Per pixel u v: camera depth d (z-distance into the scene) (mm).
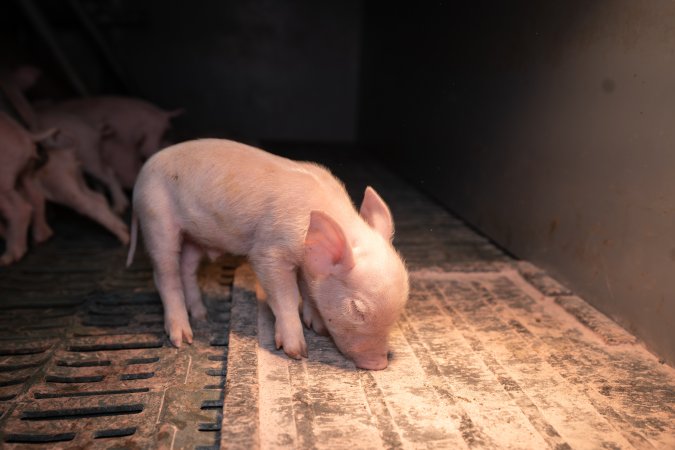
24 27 1858
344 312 619
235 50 2107
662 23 694
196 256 786
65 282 927
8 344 736
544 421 580
